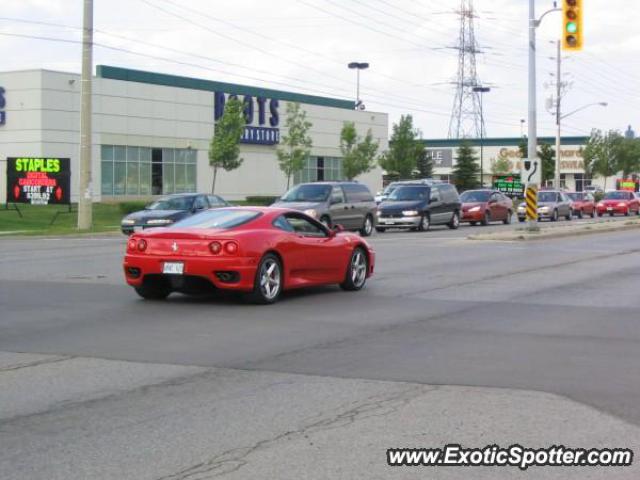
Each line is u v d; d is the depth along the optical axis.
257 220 13.15
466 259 21.05
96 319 11.59
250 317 11.81
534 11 30.73
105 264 19.61
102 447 6.08
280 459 5.82
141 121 56.38
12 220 39.81
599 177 101.94
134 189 56.22
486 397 7.48
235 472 5.57
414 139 81.06
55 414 6.92
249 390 7.72
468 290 14.98
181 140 59.25
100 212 46.09
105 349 9.55
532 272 18.08
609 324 11.39
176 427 6.56
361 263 14.98
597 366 8.77
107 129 54.22
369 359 9.07
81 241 29.45
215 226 12.91
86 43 34.03
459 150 89.50
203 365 8.75
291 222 13.69
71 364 8.78
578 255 22.56
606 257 22.02
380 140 79.06
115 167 54.91
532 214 30.44
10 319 11.56
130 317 11.77
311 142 64.44
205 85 60.97
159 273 12.74
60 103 51.03
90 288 14.89
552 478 5.54
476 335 10.53
